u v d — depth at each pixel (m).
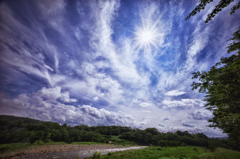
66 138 79.50
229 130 10.98
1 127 61.16
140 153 33.41
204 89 7.77
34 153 37.75
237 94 7.11
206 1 5.11
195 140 69.88
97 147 60.66
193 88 8.06
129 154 32.22
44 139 69.06
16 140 59.66
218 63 8.18
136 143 94.88
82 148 53.25
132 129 141.88
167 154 28.97
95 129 143.75
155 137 94.31
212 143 33.06
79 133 90.25
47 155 35.06
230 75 7.07
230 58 7.89
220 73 7.53
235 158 16.62
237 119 6.89
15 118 103.69
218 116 8.46
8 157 33.19
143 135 98.00
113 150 49.38
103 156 29.64
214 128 11.76
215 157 19.50
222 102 8.19
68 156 33.78
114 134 134.00
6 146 45.25
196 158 22.02
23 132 65.31
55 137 76.81
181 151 35.41
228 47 7.13
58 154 36.66
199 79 7.56
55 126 102.81
